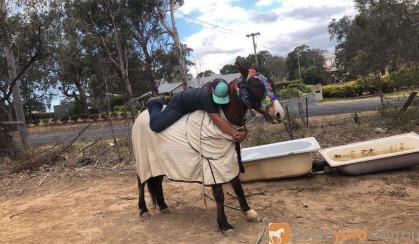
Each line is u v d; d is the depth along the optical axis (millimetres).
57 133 28078
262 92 4539
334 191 6246
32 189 8711
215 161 4781
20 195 8391
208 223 5430
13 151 12281
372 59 16938
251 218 5191
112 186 8172
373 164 6699
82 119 39312
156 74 36125
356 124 11180
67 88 40312
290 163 6844
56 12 13547
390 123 10828
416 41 15148
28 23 13133
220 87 4617
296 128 11570
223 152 4793
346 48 29266
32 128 37344
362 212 5227
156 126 5145
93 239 5336
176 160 5000
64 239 5441
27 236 5738
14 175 10141
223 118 4754
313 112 20062
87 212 6609
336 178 6887
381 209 5270
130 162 9922
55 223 6227
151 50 34719
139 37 34094
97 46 24141
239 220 5344
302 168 6844
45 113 51000
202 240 4852
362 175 6824
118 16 29266
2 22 12953
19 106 14703
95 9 28625
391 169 6820
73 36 15656
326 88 35562
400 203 5430
